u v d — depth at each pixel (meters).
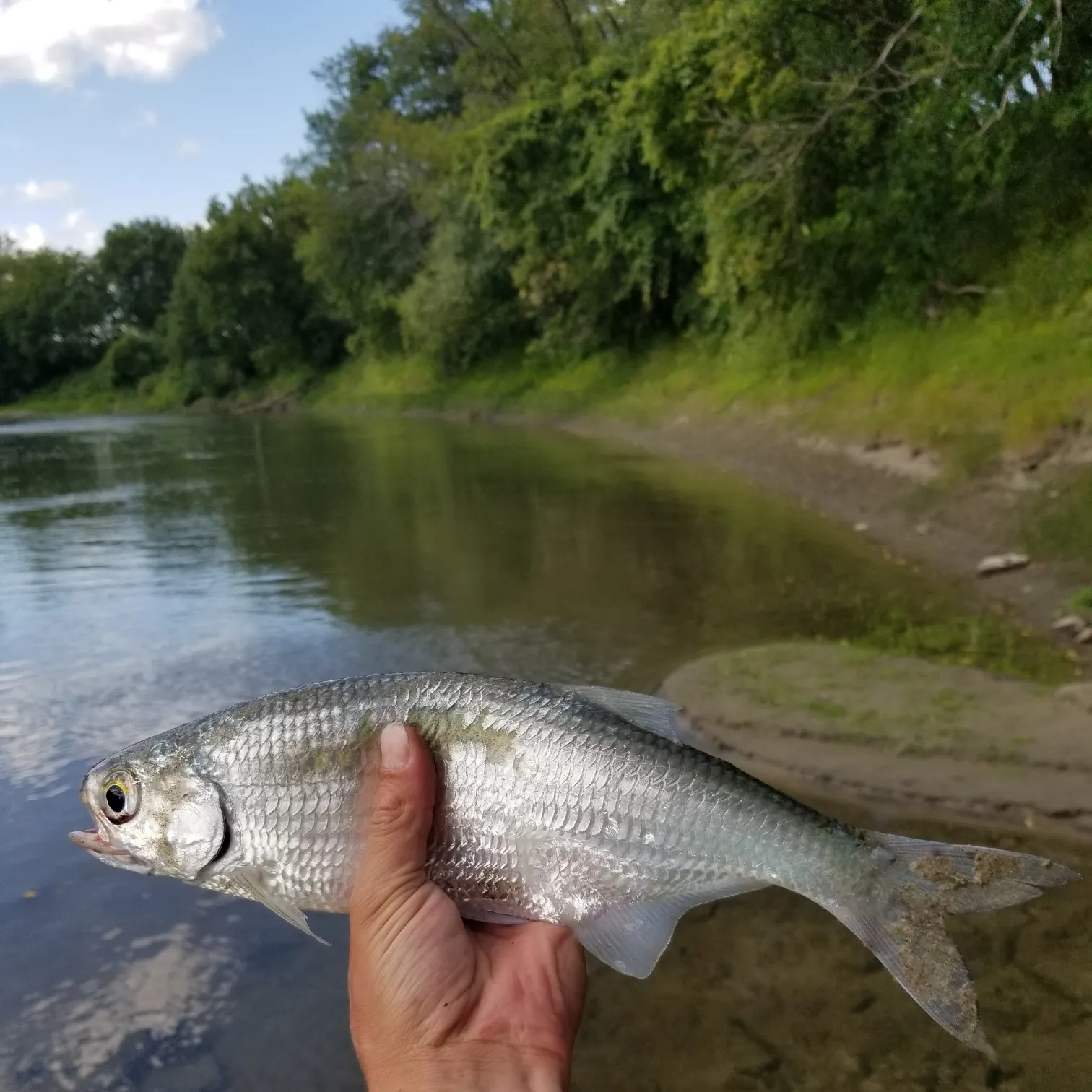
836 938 0.58
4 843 0.72
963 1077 0.48
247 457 3.47
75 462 3.68
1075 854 0.65
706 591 1.29
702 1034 0.52
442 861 0.33
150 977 0.58
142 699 1.00
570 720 0.34
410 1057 0.28
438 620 1.21
